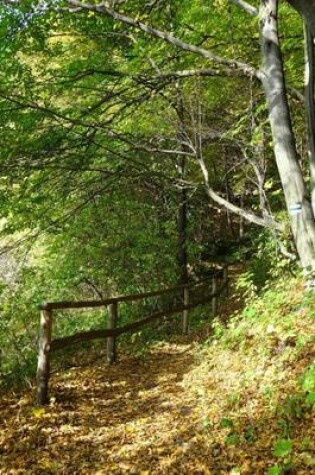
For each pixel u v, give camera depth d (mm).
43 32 8969
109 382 7578
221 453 4605
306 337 5742
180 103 10609
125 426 5809
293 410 4582
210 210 17703
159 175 9953
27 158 8969
